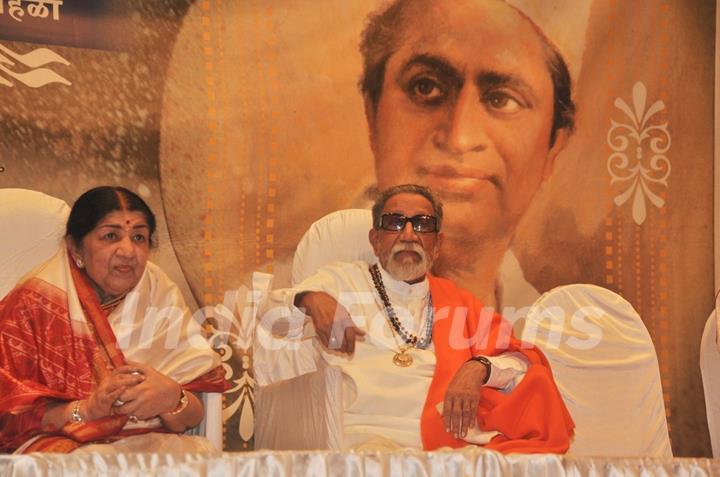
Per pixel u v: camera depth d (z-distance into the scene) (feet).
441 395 15.33
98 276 14.85
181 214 17.92
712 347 15.52
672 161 19.99
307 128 18.63
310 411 14.38
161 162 17.85
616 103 19.88
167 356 15.01
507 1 19.53
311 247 16.89
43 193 16.37
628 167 19.84
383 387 15.34
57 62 17.38
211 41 18.24
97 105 17.57
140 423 14.03
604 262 19.69
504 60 19.48
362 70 18.94
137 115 17.76
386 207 16.31
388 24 19.08
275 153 18.44
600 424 15.76
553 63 19.67
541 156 19.56
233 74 18.33
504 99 19.44
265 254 18.26
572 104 19.72
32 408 13.34
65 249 14.97
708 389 15.52
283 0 18.61
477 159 19.29
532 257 19.43
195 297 17.83
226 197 18.16
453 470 12.34
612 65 19.89
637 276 19.75
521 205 19.45
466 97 19.31
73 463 11.35
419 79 19.19
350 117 18.85
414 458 12.30
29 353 14.03
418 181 19.07
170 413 13.97
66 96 17.40
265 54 18.51
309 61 18.70
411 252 16.11
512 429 14.84
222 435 16.12
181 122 18.01
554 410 14.79
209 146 18.12
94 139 17.51
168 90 17.95
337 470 12.09
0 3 17.16
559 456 12.67
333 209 18.71
